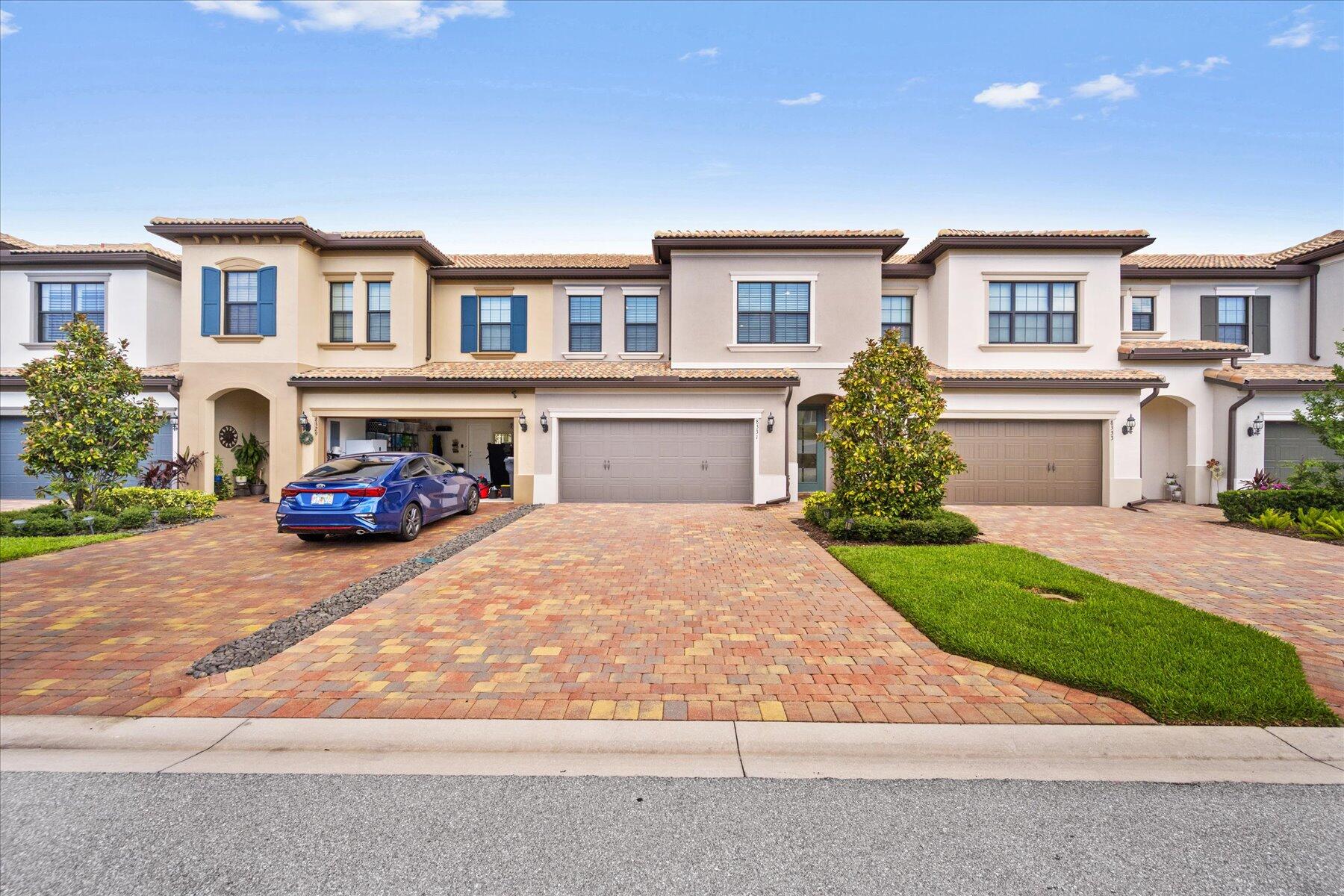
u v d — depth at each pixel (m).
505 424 18.72
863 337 15.70
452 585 7.53
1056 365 15.66
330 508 9.73
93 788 3.46
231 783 3.50
